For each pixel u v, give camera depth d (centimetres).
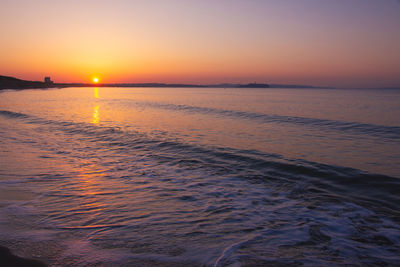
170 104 3700
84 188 538
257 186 570
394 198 496
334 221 396
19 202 452
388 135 1282
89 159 798
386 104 4200
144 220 388
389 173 668
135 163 757
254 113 2336
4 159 775
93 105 3406
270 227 372
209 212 426
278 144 1033
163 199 484
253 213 425
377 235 353
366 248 317
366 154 878
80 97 6056
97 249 299
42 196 486
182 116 2097
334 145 1027
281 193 527
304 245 320
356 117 2209
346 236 348
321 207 454
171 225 372
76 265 265
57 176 620
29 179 590
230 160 787
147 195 504
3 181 570
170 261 275
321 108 3241
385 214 424
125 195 502
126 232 346
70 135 1225
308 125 1625
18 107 2920
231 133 1290
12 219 380
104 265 266
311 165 716
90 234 338
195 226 370
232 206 455
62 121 1738
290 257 290
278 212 431
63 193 505
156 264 269
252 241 327
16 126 1509
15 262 267
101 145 1007
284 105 3762
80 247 303
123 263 271
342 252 306
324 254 300
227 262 275
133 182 586
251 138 1159
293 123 1712
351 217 412
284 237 341
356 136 1246
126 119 1875
